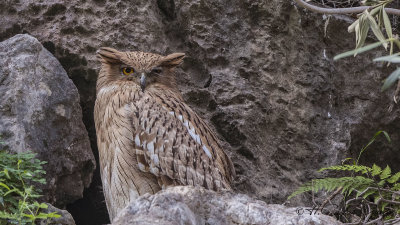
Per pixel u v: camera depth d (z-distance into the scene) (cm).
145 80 965
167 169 912
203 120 1060
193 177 916
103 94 993
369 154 1288
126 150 928
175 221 614
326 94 1249
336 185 771
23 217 889
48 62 1094
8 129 1002
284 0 1243
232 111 1173
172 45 1214
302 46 1251
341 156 1212
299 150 1209
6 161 920
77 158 1093
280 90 1221
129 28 1168
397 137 1298
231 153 1159
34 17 1168
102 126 974
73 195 1089
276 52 1233
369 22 794
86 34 1152
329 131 1233
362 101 1275
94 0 1174
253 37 1232
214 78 1193
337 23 1274
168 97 981
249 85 1204
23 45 1085
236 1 1245
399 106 1295
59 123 1075
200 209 660
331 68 1265
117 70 993
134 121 934
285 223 645
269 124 1205
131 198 930
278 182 1177
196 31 1210
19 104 1029
